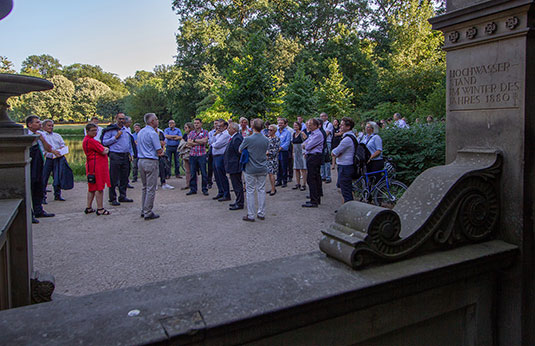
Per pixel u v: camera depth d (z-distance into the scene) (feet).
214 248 16.65
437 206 6.27
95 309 4.19
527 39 6.42
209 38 112.47
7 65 96.43
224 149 27.53
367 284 4.89
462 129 7.70
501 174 7.00
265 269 5.38
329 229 5.94
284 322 4.36
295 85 67.77
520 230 6.74
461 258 6.03
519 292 6.72
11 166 8.37
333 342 4.98
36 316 4.04
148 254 15.98
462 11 7.31
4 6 7.42
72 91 244.42
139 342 3.57
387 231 5.55
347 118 21.20
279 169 34.30
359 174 21.30
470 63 7.45
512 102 6.70
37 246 17.31
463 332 6.67
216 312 4.13
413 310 5.74
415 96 87.45
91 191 23.81
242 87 49.55
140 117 142.51
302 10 134.41
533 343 6.93
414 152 27.94
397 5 138.92
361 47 131.44
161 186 34.45
